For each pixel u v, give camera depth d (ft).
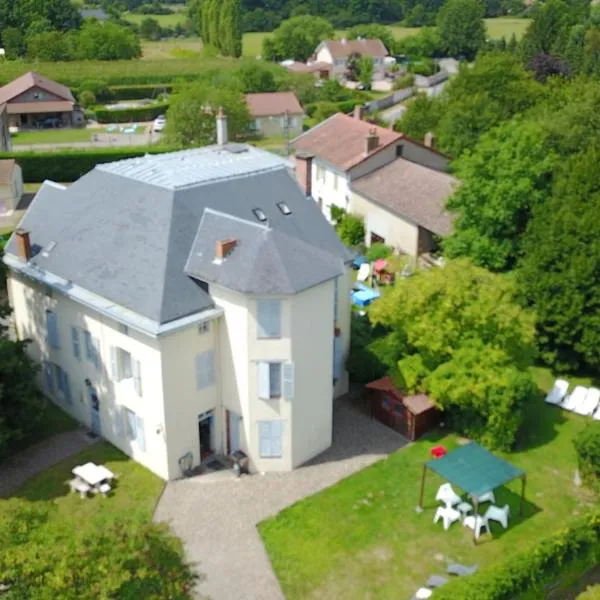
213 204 122.01
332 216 218.59
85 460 118.83
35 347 134.82
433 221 185.37
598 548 96.94
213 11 552.82
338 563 98.94
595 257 134.00
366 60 480.64
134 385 112.98
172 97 315.58
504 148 155.94
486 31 579.89
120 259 117.08
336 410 132.36
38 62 480.64
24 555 72.23
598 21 443.32
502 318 121.49
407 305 124.16
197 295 111.34
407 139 218.38
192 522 105.60
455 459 106.73
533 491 113.19
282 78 414.62
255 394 112.16
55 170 279.90
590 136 189.98
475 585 85.71
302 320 110.42
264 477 115.14
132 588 74.38
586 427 120.06
